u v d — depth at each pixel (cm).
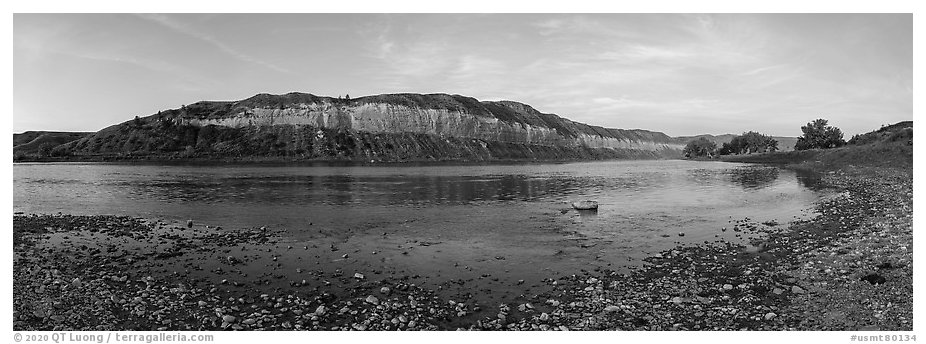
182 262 1958
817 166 8550
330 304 1460
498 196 4606
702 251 2097
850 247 1975
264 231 2683
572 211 3456
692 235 2486
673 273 1748
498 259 2017
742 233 2494
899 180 4672
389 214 3347
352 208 3672
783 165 10000
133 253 2109
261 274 1792
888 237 2070
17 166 11862
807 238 2270
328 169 10975
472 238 2475
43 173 8531
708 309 1369
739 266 1816
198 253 2125
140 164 13412
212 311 1384
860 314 1273
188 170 9881
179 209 3594
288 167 12025
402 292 1576
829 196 4022
